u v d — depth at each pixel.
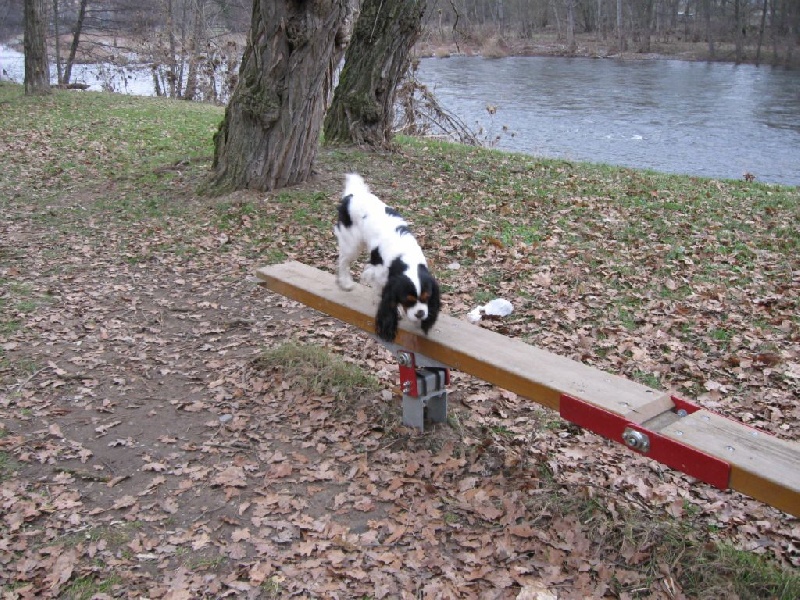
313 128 10.68
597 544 3.94
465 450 4.83
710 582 3.63
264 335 6.60
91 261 8.43
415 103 18.47
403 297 4.45
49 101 20.17
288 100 10.20
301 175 10.80
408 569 3.75
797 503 2.99
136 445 4.87
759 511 4.47
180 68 30.97
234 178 10.48
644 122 24.05
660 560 3.78
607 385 3.91
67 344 6.37
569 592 3.59
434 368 4.89
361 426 5.10
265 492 4.37
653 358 6.18
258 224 9.41
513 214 9.73
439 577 3.70
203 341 6.50
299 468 4.62
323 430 5.05
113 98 21.84
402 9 12.57
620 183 11.61
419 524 4.09
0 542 3.88
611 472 4.75
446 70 38.59
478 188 10.98
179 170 12.01
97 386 5.66
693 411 3.73
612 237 8.90
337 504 4.25
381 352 6.30
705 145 20.41
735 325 6.69
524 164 12.88
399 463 4.67
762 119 24.08
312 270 5.90
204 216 9.77
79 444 4.86
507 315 6.91
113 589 3.60
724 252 8.41
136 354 6.21
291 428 5.09
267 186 10.52
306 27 9.80
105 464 4.65
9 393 5.50
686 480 4.77
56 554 3.82
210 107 21.00
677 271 7.87
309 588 3.61
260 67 9.98
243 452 4.82
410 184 11.08
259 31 9.82
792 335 6.46
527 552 3.88
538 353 4.30
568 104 27.73
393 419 5.15
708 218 9.63
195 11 30.55
